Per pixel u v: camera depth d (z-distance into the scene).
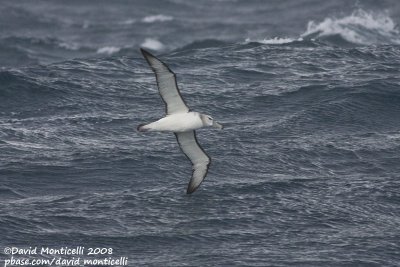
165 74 24.08
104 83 43.69
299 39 56.44
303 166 34.62
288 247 27.91
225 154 35.22
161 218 29.62
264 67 46.06
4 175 32.94
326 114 39.47
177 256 27.20
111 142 36.62
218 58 47.81
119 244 27.84
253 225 29.33
